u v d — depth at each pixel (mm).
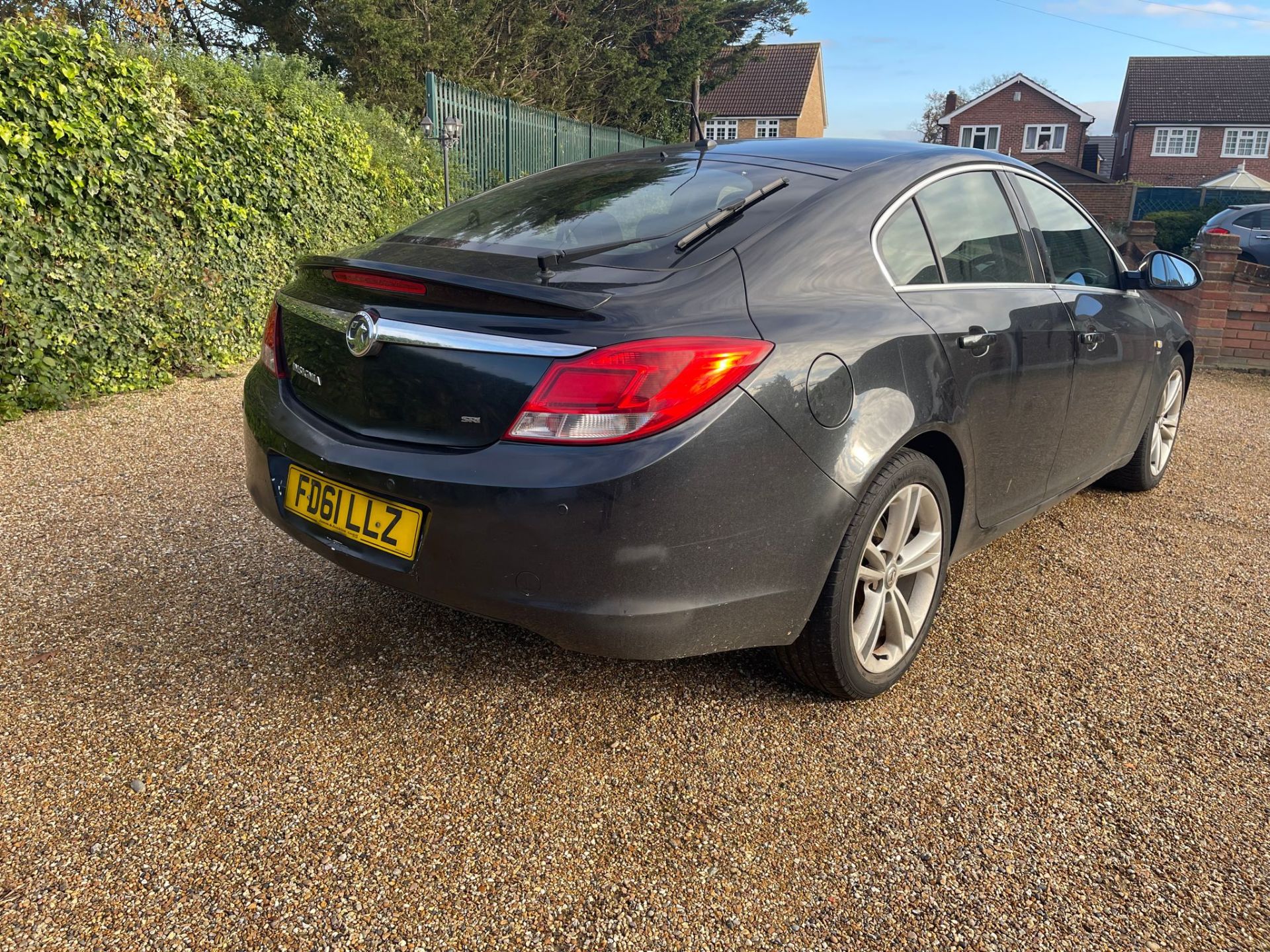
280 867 1855
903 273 2535
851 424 2174
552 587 1937
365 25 17453
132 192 5832
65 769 2129
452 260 2316
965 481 2674
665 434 1895
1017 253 3098
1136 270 3820
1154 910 1823
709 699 2521
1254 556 3740
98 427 5172
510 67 21844
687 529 1938
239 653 2686
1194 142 45875
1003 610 3178
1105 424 3590
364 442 2166
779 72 46094
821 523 2141
